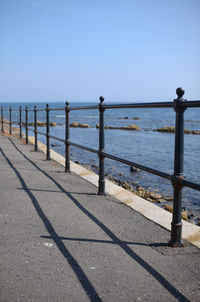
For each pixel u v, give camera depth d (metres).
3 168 6.04
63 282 2.12
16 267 2.29
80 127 39.03
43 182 4.98
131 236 2.96
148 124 47.69
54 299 1.93
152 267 2.37
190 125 45.88
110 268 2.34
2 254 2.49
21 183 4.85
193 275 2.27
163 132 31.66
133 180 9.33
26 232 2.94
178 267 2.38
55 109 6.74
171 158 14.38
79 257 2.49
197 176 10.45
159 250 2.67
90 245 2.72
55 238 2.84
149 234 3.02
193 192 8.12
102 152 4.26
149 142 21.42
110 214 3.58
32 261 2.39
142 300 1.96
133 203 4.03
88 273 2.25
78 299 1.95
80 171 6.14
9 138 12.91
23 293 1.98
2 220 3.23
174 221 2.74
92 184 5.09
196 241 2.87
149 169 3.06
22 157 7.77
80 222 3.27
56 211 3.58
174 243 2.75
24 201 3.91
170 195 7.52
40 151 9.20
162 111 114.44
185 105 2.52
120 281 2.16
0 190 4.40
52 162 7.28
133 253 2.60
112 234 2.99
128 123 50.06
